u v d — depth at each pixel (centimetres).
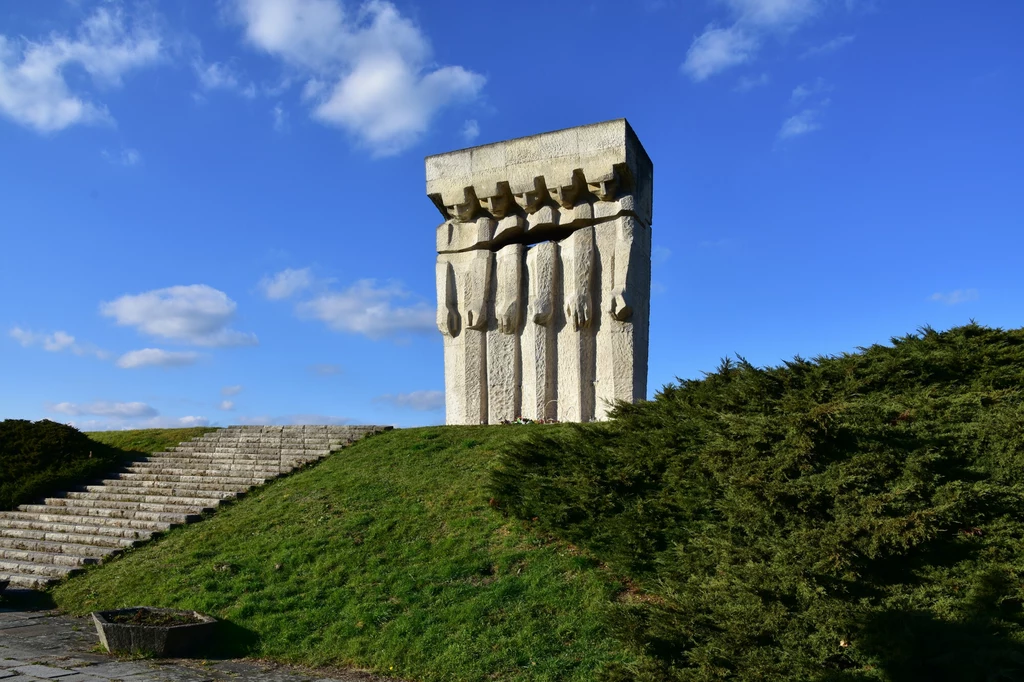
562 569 1002
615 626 726
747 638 666
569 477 1118
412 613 955
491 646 861
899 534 695
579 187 1848
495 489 1201
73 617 1162
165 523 1462
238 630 991
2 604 1210
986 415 802
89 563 1342
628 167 1792
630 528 968
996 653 579
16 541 1495
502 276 1903
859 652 635
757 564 733
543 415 1805
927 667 604
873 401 891
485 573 1037
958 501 712
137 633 944
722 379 1120
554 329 1850
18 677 833
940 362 916
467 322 1934
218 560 1221
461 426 1781
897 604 670
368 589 1047
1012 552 705
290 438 1923
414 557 1114
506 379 1880
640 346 1808
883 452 767
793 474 793
